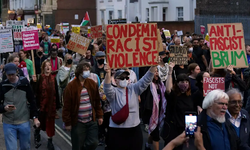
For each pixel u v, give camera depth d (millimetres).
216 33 7543
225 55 7551
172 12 36219
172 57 9594
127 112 6211
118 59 6305
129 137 6297
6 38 12047
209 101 4629
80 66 6797
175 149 4152
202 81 6891
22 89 6867
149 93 7562
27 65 11312
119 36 6297
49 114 8375
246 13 32375
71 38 12375
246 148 4859
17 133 6969
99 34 17203
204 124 4648
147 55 6355
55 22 48906
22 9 57781
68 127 6836
